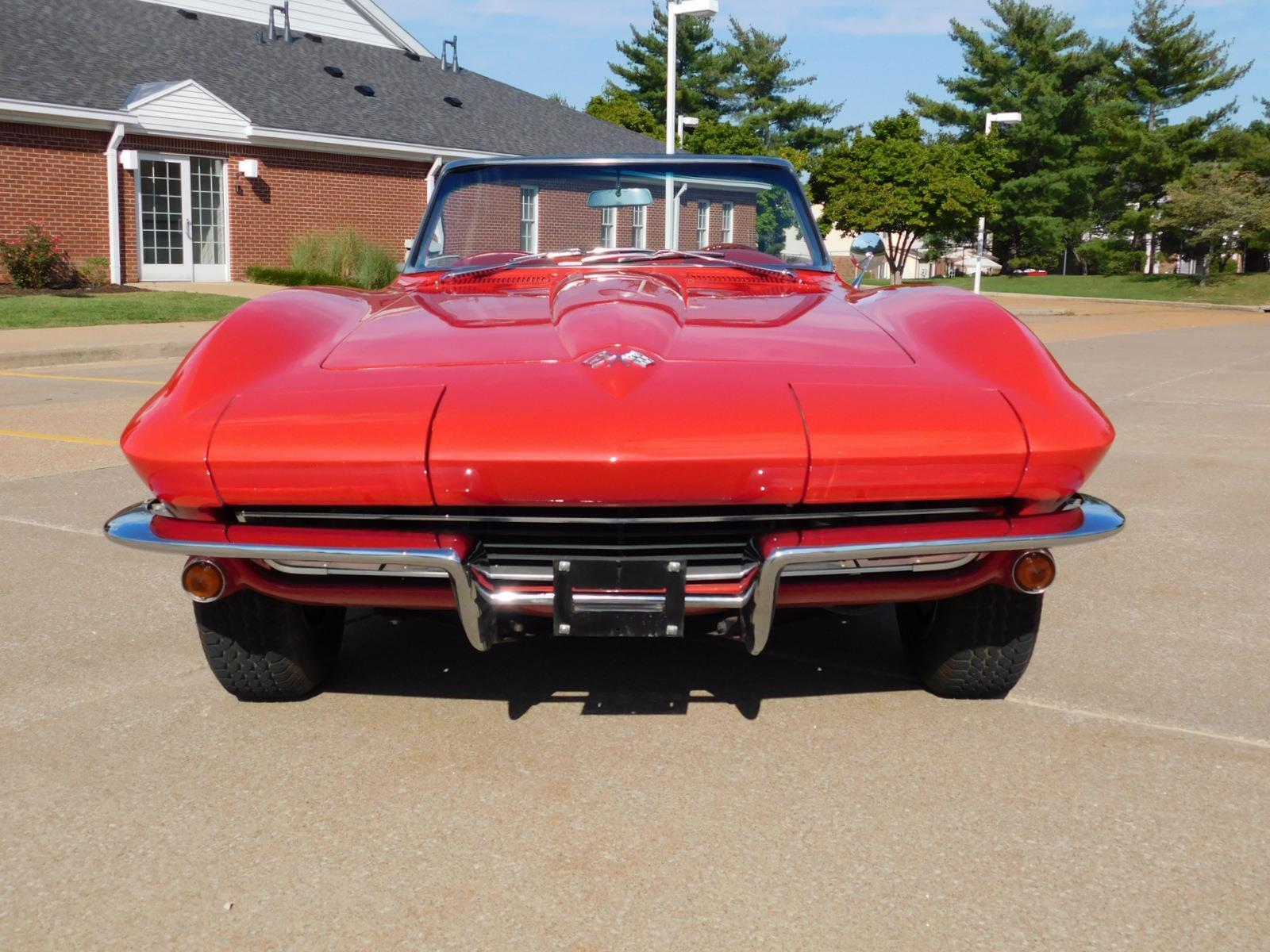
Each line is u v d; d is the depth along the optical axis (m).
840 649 3.53
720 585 2.52
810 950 1.99
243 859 2.30
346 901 2.15
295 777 2.66
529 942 2.02
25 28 19.59
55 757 2.76
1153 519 5.32
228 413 2.50
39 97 17.50
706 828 2.41
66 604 3.95
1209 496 5.83
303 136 21.02
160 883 2.21
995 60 57.28
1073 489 2.53
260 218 20.95
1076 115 56.91
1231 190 43.69
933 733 2.89
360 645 3.58
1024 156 56.94
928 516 2.56
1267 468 6.58
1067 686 3.21
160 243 19.64
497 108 27.58
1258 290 41.53
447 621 3.07
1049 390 2.56
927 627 3.11
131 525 2.62
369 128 22.69
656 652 3.49
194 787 2.61
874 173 37.78
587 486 2.37
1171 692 3.18
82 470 6.23
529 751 2.79
